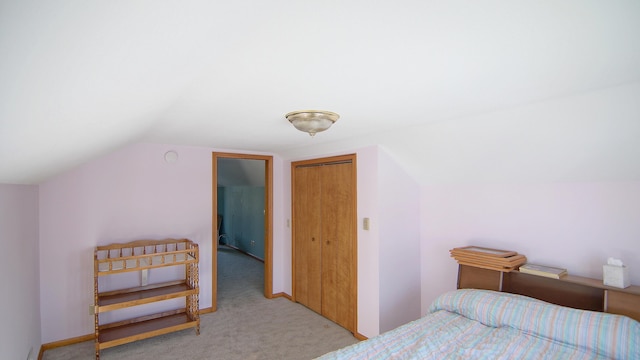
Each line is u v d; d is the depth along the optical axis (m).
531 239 2.63
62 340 3.07
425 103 1.93
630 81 1.56
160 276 3.59
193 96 1.75
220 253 7.46
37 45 0.55
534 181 2.59
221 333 3.35
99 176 3.28
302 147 3.78
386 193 3.19
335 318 3.63
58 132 1.24
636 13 0.95
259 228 6.81
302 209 4.16
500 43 1.15
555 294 2.35
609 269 2.05
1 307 1.71
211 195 3.95
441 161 2.91
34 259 2.74
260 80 1.51
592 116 1.87
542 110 1.97
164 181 3.64
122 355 2.90
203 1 0.67
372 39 1.10
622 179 2.16
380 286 3.12
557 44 1.16
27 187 2.49
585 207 2.34
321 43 1.12
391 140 2.93
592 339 1.81
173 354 2.92
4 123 0.86
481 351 1.84
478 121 2.27
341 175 3.57
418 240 3.46
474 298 2.37
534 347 1.86
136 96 1.25
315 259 3.94
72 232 3.14
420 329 2.17
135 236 3.47
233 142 3.47
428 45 1.16
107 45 0.68
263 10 0.86
